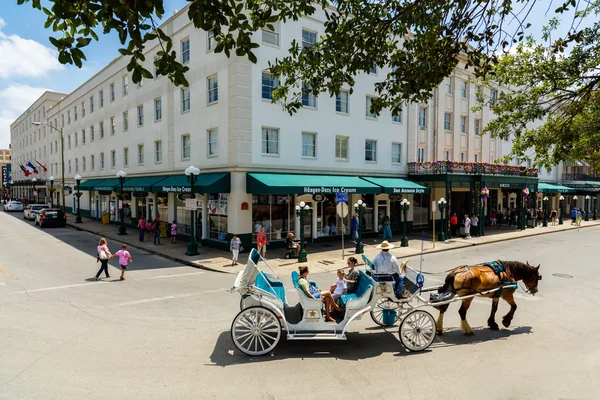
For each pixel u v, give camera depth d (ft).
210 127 65.77
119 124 99.09
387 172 82.12
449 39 20.57
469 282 26.30
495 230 97.25
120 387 18.93
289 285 41.70
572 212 119.65
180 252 60.44
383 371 20.85
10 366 21.07
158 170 82.33
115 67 99.25
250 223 61.67
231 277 45.19
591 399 17.83
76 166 132.16
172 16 75.61
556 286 40.14
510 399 17.88
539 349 23.79
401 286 25.52
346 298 24.94
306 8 20.39
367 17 21.83
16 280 41.57
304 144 68.80
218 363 21.80
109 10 12.01
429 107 90.53
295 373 20.61
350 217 77.51
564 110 30.30
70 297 35.17
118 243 71.36
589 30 24.48
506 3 18.06
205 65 66.74
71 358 22.22
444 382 19.56
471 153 100.89
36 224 102.89
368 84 78.02
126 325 27.94
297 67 26.18
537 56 32.71
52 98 169.17
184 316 30.14
